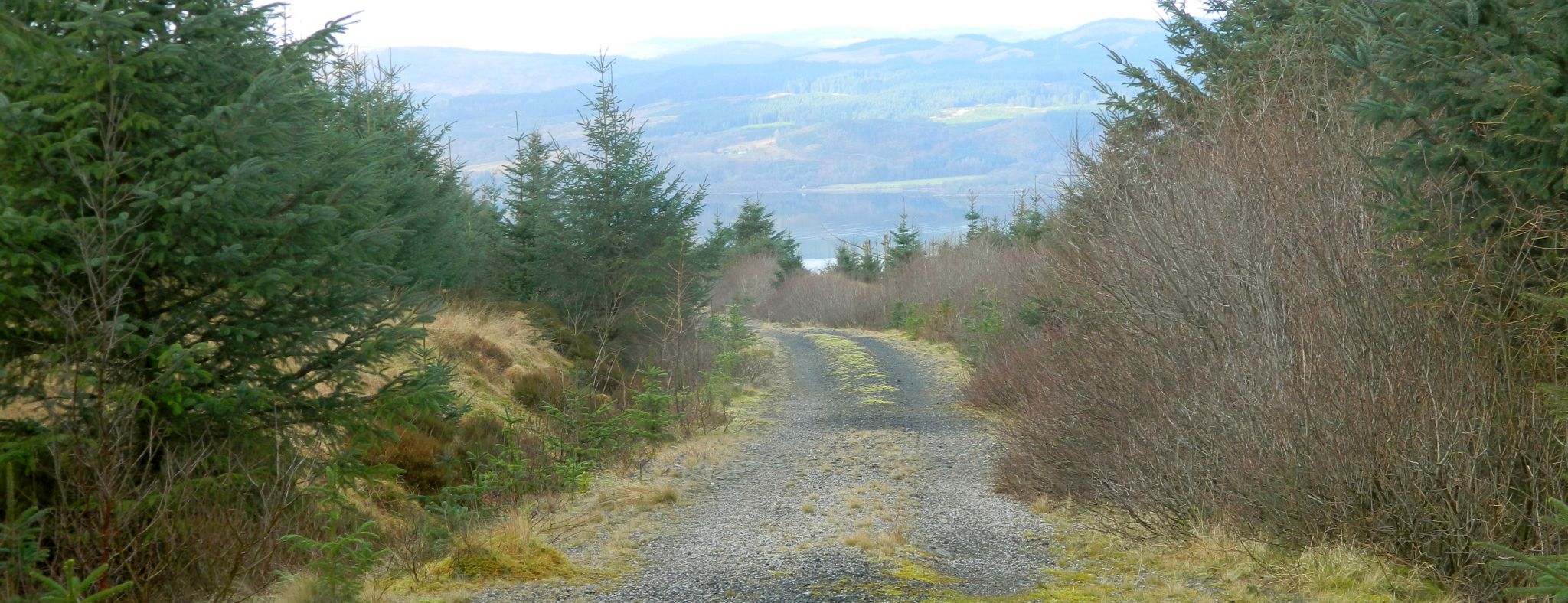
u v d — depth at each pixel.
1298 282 8.00
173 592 5.69
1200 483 8.09
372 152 7.54
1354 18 6.09
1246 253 8.66
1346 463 6.62
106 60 6.02
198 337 6.86
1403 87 5.91
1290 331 7.82
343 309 7.18
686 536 8.84
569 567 7.25
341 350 7.32
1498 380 6.11
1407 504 6.29
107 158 5.82
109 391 5.99
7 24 4.54
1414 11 5.59
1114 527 8.49
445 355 14.27
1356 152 6.47
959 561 7.70
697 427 16.62
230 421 6.79
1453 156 5.62
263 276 6.40
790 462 13.74
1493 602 5.73
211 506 6.48
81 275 6.12
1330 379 6.96
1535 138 4.95
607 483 11.46
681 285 20.33
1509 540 5.82
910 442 15.48
